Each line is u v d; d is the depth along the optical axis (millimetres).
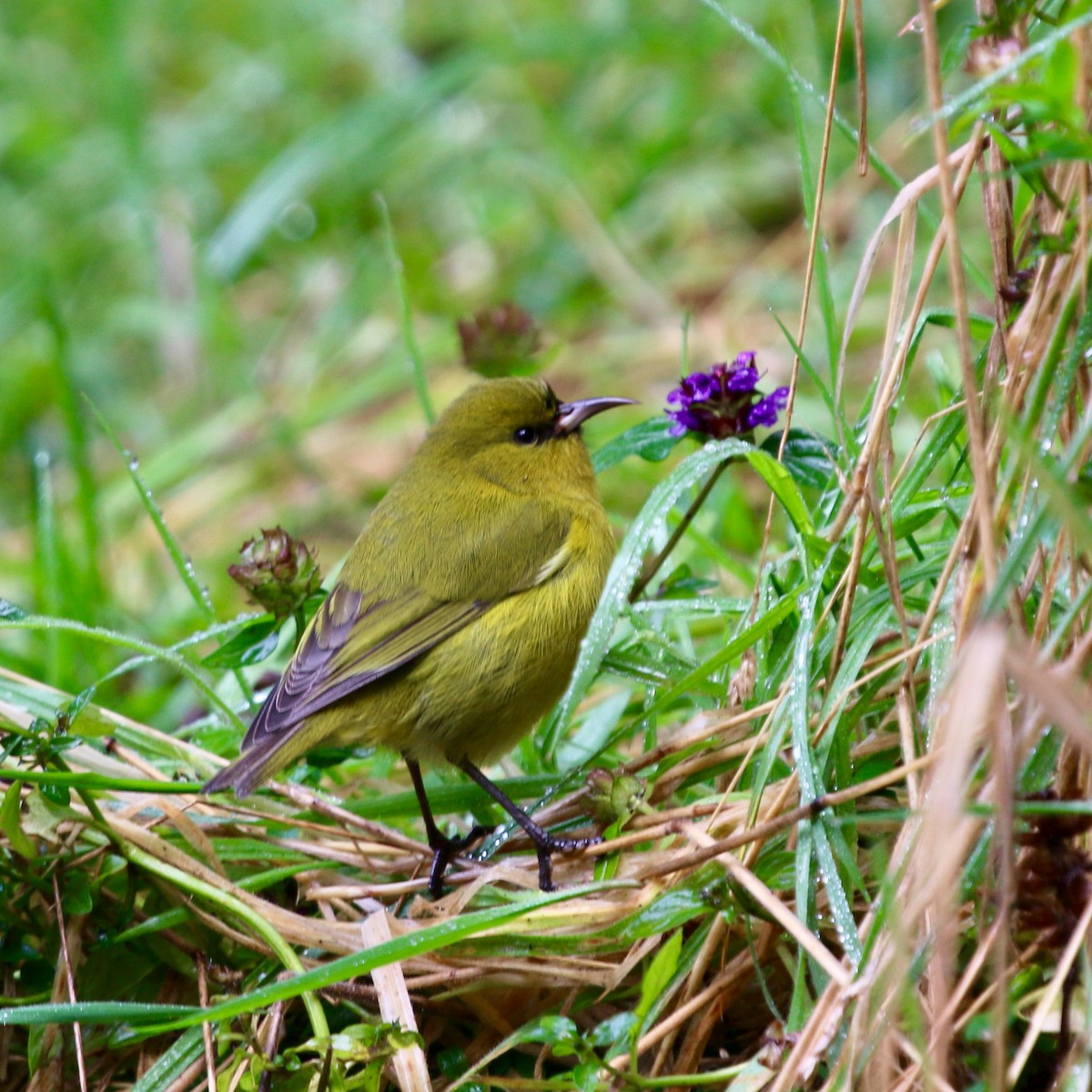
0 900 7734
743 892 6777
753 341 15461
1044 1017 5852
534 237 17719
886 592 7316
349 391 16078
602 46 18656
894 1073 6012
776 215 17219
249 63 21938
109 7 19953
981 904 6176
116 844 7723
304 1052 7211
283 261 19406
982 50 6266
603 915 7109
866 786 6406
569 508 9133
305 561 8625
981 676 5062
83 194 20078
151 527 15023
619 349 15961
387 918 7316
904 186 7859
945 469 9633
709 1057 7113
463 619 8500
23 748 7738
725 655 7297
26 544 15125
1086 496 6250
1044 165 6074
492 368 11367
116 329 18203
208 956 7812
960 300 6051
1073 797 6266
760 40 8484
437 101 19859
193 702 11219
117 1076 7742
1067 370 6129
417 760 8586
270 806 8695
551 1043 6785
